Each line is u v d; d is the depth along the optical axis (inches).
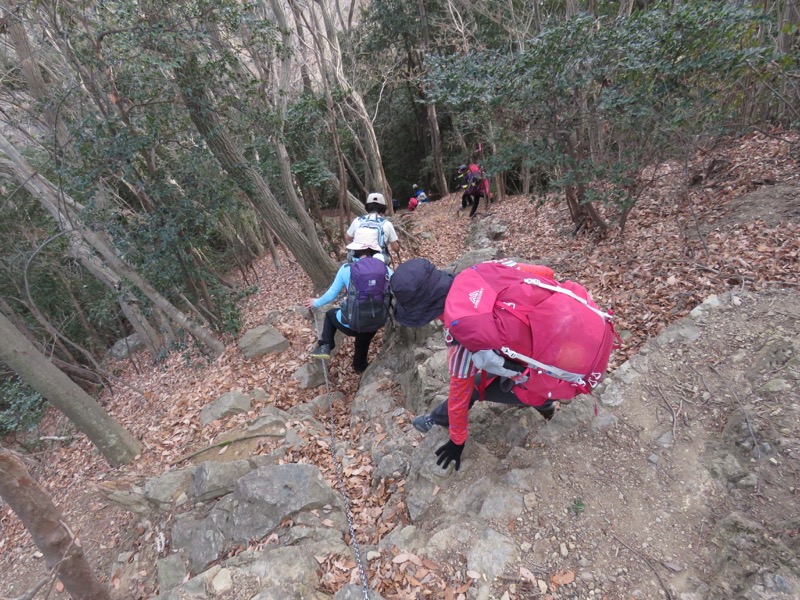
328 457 148.6
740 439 90.9
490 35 522.3
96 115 202.4
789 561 69.7
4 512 214.7
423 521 105.8
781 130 218.5
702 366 110.1
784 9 227.1
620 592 76.5
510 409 120.7
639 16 146.1
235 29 203.8
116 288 300.5
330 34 352.8
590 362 76.4
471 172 436.8
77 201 230.8
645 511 87.4
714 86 150.6
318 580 97.5
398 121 797.9
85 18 185.6
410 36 646.5
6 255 368.5
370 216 184.7
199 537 126.7
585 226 232.1
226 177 253.9
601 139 195.9
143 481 167.5
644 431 101.6
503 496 95.8
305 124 279.9
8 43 247.3
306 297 331.3
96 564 147.3
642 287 158.6
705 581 74.2
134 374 359.9
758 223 160.6
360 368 198.8
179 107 219.3
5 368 318.0
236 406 195.0
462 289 80.7
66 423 293.4
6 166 239.9
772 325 111.1
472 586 83.1
